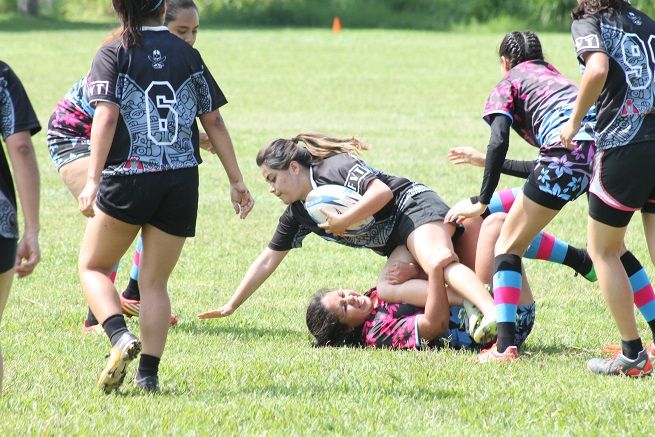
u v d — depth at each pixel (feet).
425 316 69.77
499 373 62.39
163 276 58.70
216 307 84.33
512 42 70.08
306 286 92.12
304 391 57.72
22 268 48.24
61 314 81.05
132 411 52.80
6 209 47.44
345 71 331.36
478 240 72.33
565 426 51.13
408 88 285.02
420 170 155.53
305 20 595.47
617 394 57.31
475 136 195.93
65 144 76.43
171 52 57.67
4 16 605.73
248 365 64.13
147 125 56.59
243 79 305.73
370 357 67.51
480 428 50.85
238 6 603.67
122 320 57.26
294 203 72.23
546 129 66.18
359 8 594.24
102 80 56.03
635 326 62.28
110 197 57.00
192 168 57.88
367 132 200.44
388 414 53.11
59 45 418.92
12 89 48.03
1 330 75.25
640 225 118.73
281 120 219.00
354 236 72.43
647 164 59.72
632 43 60.03
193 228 58.49
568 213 125.59
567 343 72.90
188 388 58.70
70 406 53.72
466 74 322.55
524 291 69.92
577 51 59.72
